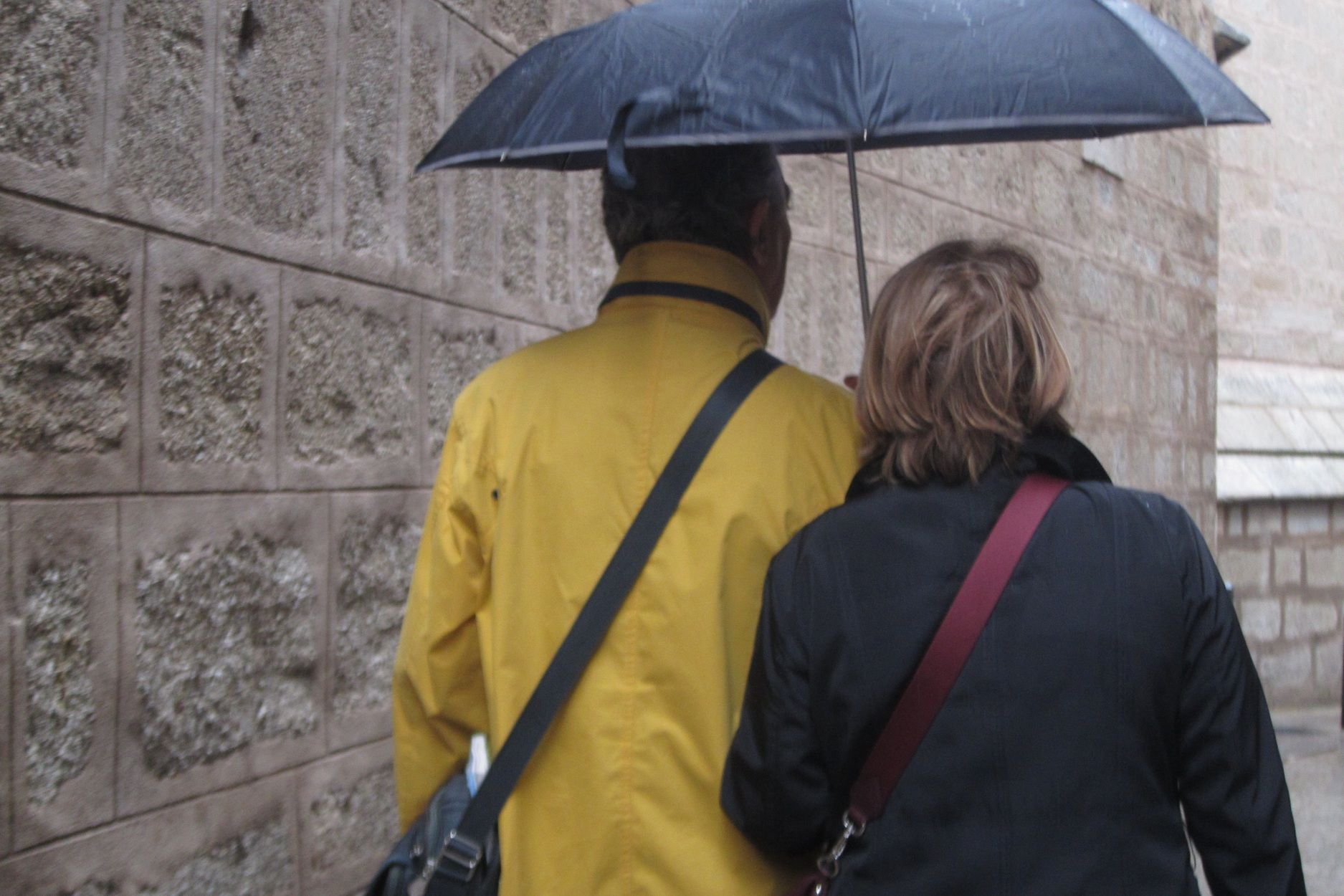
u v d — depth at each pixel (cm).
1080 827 127
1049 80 150
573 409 153
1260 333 991
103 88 212
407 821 167
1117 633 130
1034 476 139
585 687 145
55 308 203
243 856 246
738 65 148
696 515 146
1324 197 1025
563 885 144
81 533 208
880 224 561
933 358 140
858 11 153
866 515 139
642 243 163
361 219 285
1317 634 921
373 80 290
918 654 132
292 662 261
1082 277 726
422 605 160
